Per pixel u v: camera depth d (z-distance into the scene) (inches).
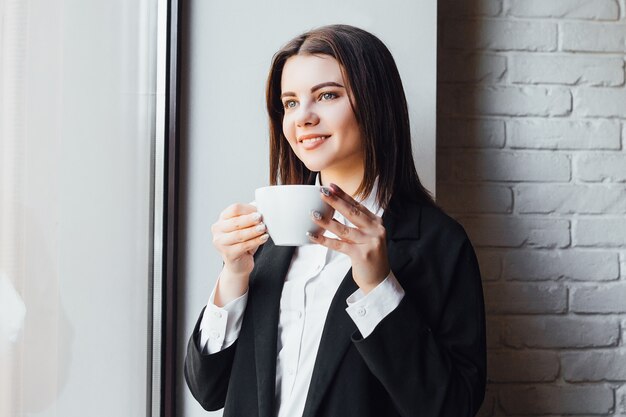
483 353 38.0
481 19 67.1
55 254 29.6
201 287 52.1
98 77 35.5
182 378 51.7
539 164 66.8
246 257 38.0
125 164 41.2
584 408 65.8
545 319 66.1
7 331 25.0
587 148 67.2
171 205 50.8
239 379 38.1
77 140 32.3
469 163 66.4
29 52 26.5
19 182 25.7
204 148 52.7
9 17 24.7
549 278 66.4
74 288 32.1
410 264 37.5
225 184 52.6
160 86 50.9
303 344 37.3
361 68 38.5
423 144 52.4
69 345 31.5
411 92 52.5
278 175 45.9
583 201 66.9
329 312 36.3
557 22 67.6
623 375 66.2
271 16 53.1
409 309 34.8
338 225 33.2
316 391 35.0
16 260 25.6
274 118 43.1
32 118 26.9
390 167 39.6
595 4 67.9
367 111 38.5
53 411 29.7
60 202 30.1
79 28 32.4
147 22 47.7
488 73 66.9
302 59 38.9
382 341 34.1
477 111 66.7
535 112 67.1
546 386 65.7
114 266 38.8
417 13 52.8
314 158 38.7
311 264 39.2
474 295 38.0
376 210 40.1
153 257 49.6
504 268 66.1
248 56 53.0
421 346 34.5
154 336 49.5
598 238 66.8
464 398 35.0
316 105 38.7
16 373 26.0
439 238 38.4
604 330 66.3
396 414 36.3
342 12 52.9
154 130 50.4
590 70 67.6
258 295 39.2
